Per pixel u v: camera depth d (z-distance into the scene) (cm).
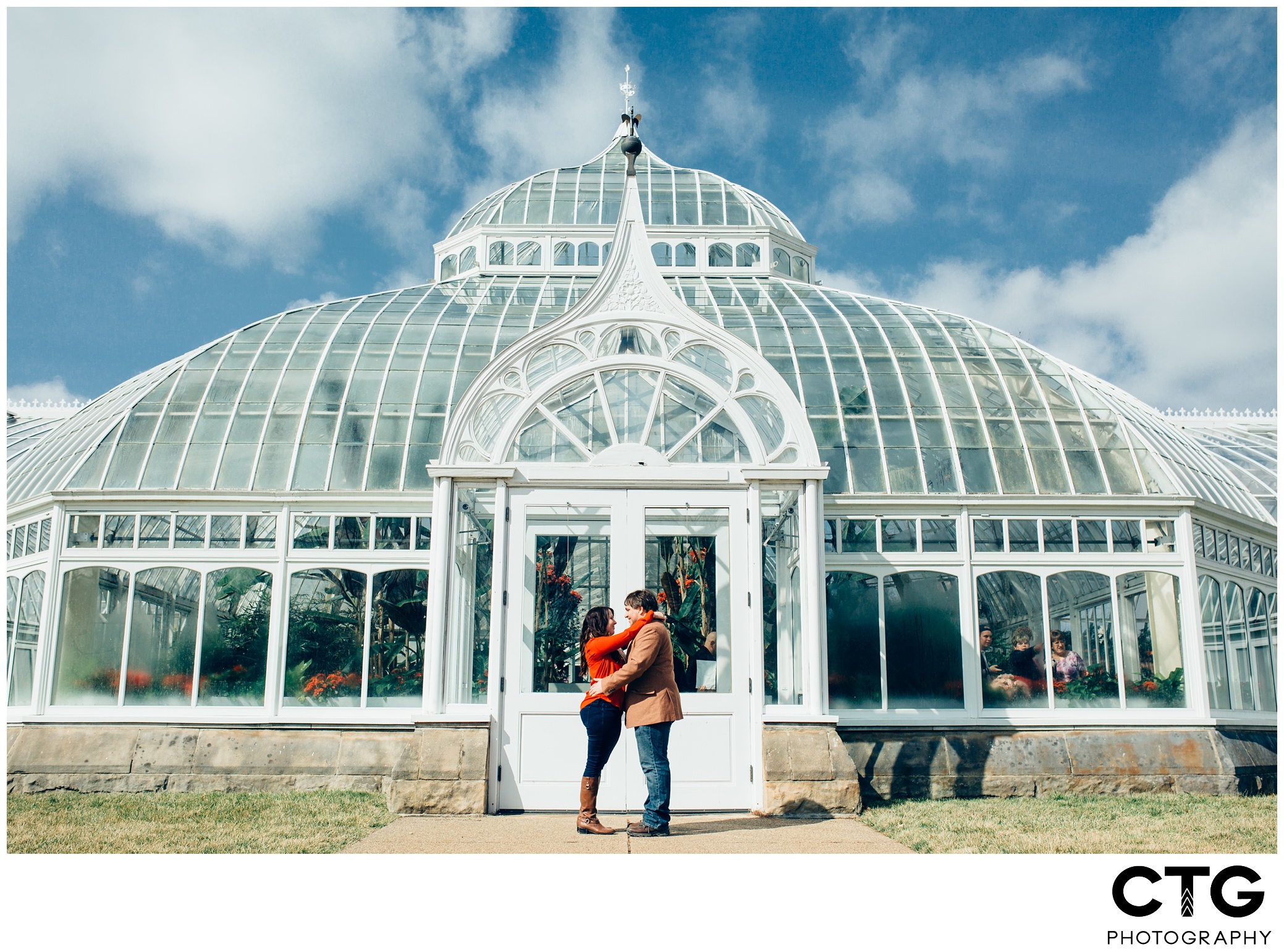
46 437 1780
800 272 2338
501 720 1062
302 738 1252
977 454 1426
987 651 1327
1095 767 1274
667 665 918
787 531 1142
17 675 1357
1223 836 962
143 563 1298
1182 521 1366
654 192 2309
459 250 2273
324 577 1311
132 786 1218
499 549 1096
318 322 1650
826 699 1087
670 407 1190
